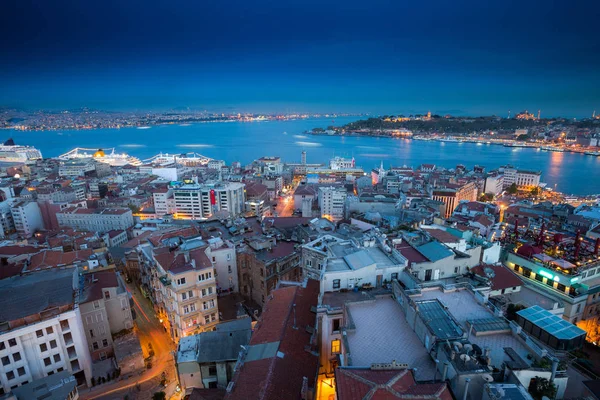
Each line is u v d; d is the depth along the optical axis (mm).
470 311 45156
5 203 193125
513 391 28953
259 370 47844
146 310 101062
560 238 88312
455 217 126438
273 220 140000
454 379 31156
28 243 137375
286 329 54562
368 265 55125
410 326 42906
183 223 143000
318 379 50031
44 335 66625
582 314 71500
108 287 82188
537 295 71062
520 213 144000
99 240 133125
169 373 74938
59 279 75188
